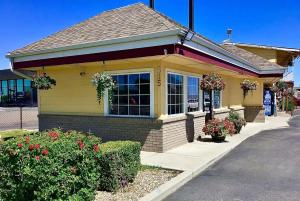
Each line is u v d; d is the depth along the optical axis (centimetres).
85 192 425
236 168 753
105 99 1021
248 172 714
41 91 1187
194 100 1180
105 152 540
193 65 1055
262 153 936
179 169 702
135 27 879
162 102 926
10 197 407
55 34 1159
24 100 3881
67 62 946
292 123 1902
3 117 2416
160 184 591
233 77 1748
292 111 2891
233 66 1267
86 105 1070
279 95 2838
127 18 1002
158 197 527
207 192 572
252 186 607
